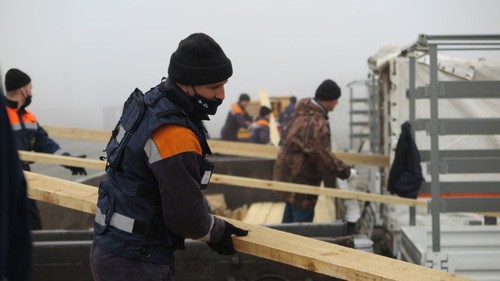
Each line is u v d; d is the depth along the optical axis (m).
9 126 1.11
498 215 4.37
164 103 2.06
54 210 4.63
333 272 2.06
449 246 4.35
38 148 4.84
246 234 2.33
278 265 2.91
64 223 4.80
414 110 4.77
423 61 5.21
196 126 2.14
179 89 2.07
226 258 2.92
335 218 5.84
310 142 4.62
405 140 4.64
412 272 1.99
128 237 2.04
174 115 2.03
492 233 4.43
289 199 4.75
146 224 2.04
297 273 2.90
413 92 4.75
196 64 2.03
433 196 4.10
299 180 4.79
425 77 5.23
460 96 4.00
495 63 5.01
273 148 6.05
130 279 2.04
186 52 2.04
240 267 2.92
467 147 5.16
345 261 2.09
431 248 4.34
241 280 2.92
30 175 2.95
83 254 2.92
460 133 4.03
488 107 5.12
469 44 4.05
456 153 4.86
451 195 4.23
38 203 4.37
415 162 4.62
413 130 4.76
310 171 4.79
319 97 4.68
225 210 6.29
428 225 5.00
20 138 4.59
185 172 1.99
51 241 3.11
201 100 2.09
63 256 2.92
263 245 2.22
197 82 2.04
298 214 4.74
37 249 2.91
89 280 2.93
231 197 6.97
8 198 1.09
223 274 2.92
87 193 2.61
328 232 3.30
